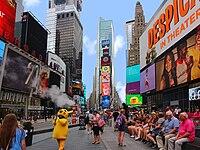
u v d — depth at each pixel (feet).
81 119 99.76
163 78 127.65
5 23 203.62
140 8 476.13
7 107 197.57
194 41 94.22
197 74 91.04
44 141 52.47
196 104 94.48
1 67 171.63
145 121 50.52
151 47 153.69
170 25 122.72
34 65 229.86
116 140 52.16
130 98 264.72
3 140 13.83
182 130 28.96
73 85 588.91
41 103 284.61
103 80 227.61
